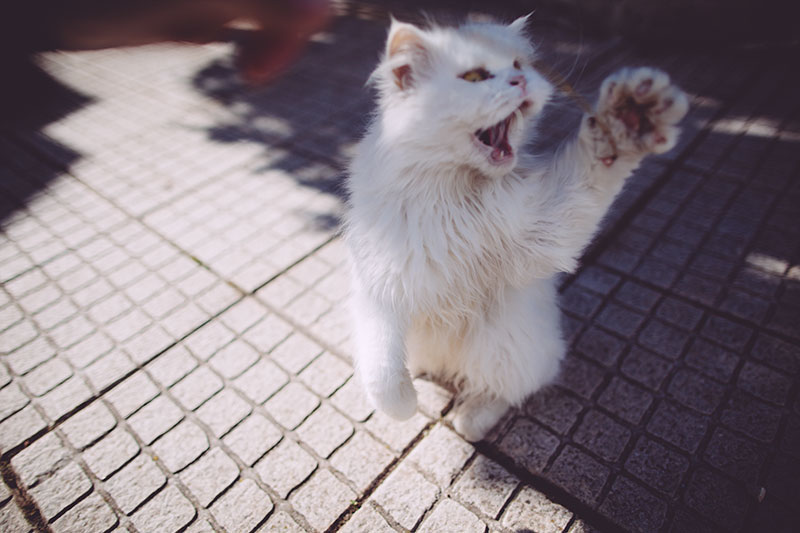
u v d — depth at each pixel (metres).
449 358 0.46
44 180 0.80
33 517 0.42
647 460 0.42
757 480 0.40
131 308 0.58
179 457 0.45
